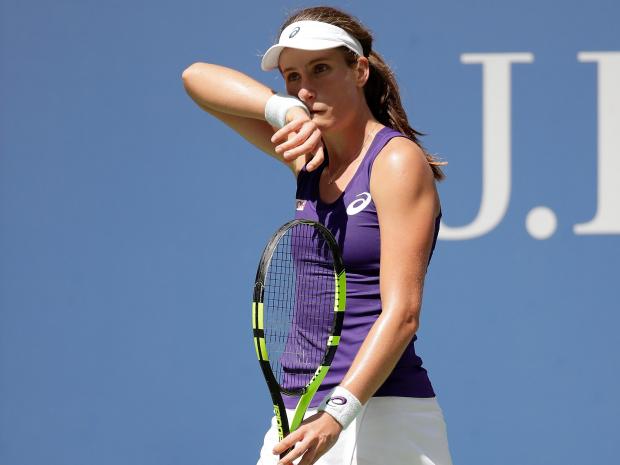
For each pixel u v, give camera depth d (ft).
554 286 60.70
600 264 60.70
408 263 34.45
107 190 62.44
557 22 61.00
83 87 62.64
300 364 37.65
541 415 60.64
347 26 37.29
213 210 62.18
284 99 39.09
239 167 62.13
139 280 62.23
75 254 62.44
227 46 62.59
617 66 60.85
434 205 35.68
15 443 62.23
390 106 39.27
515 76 61.21
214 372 61.87
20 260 62.49
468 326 60.85
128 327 62.18
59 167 62.54
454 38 61.46
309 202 37.93
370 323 36.60
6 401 62.34
